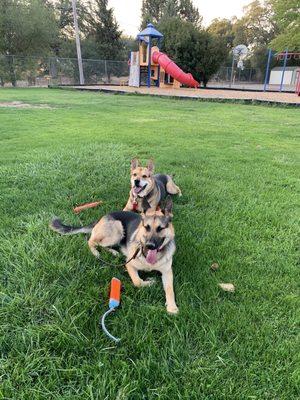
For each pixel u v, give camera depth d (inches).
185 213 131.2
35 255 93.1
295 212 135.1
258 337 70.6
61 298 78.9
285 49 885.8
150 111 426.9
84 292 81.4
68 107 446.3
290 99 601.6
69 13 1380.4
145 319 74.7
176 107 478.6
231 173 182.2
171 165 194.5
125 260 97.7
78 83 1042.1
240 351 67.2
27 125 300.7
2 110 397.1
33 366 61.9
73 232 103.7
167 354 66.0
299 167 198.5
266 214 130.3
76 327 70.0
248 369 63.2
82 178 162.2
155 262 82.4
